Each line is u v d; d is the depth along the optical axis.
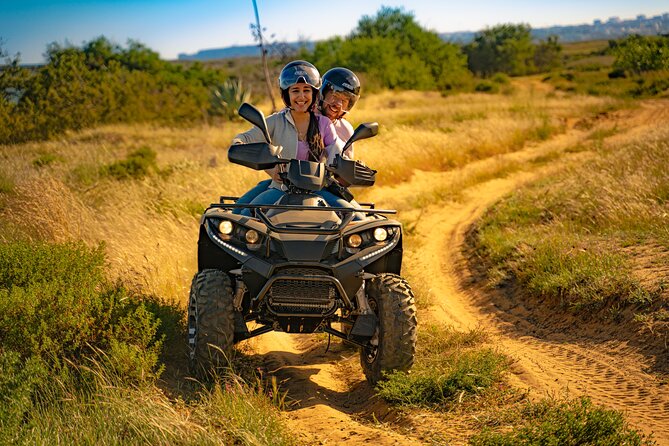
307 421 4.95
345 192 5.87
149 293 6.93
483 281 9.59
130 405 4.33
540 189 14.30
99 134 31.84
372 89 56.59
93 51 69.00
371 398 5.48
